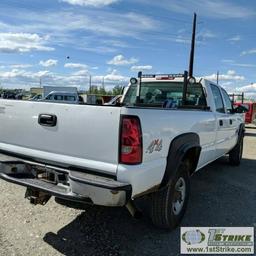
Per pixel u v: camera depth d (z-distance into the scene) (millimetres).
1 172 3773
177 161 3811
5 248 3480
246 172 7363
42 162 3654
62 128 3453
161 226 3988
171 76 6066
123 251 3541
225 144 6508
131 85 6469
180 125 3963
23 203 4688
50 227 4023
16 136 3885
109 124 3160
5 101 3955
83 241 3723
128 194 3074
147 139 3271
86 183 3100
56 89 33781
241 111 7332
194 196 5434
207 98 5598
